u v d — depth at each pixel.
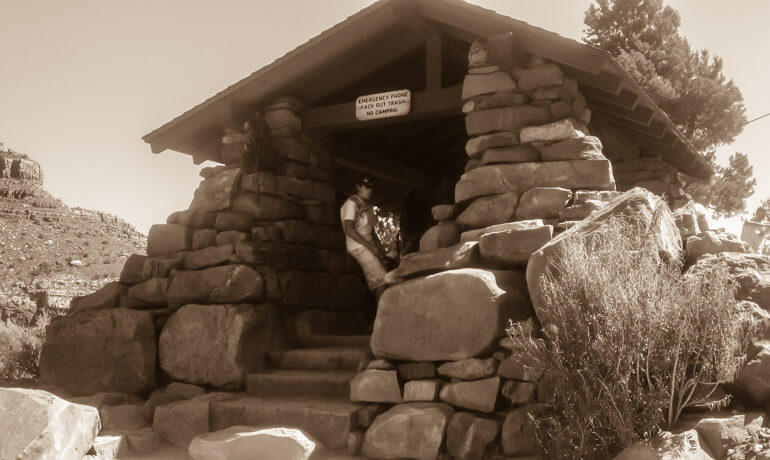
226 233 7.97
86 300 8.31
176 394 7.20
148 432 6.48
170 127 9.05
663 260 5.32
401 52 8.37
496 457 5.14
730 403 4.67
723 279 4.74
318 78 8.74
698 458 4.18
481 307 5.48
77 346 7.81
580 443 4.60
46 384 7.95
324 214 9.05
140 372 7.41
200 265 7.87
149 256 8.37
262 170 8.48
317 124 8.74
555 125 6.83
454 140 11.73
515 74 7.14
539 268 5.35
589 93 7.72
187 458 6.10
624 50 18.88
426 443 5.30
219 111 8.72
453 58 8.80
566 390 4.71
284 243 8.35
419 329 5.77
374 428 5.56
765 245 11.45
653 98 17.59
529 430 5.04
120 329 7.59
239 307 7.32
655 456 4.23
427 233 7.07
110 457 5.82
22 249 111.50
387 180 11.62
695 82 18.22
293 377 6.74
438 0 7.43
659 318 4.53
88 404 6.88
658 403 4.43
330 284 8.72
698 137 18.56
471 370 5.45
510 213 6.69
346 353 7.07
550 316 4.98
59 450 4.98
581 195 6.47
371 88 9.33
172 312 7.76
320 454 5.60
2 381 8.91
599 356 4.53
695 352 4.61
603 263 4.85
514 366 5.30
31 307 43.72
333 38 8.16
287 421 6.04
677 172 12.33
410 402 5.68
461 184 7.05
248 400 6.61
